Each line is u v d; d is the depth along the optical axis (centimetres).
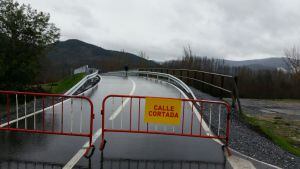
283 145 1195
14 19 1948
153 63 6256
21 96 1881
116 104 1552
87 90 2120
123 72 4931
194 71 2494
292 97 4391
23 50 1962
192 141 969
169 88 2405
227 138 902
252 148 995
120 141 934
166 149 877
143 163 762
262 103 2703
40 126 1088
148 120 919
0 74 1833
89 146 849
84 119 1202
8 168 701
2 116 1252
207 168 746
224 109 1550
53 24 2102
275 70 5769
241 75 5091
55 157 780
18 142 895
